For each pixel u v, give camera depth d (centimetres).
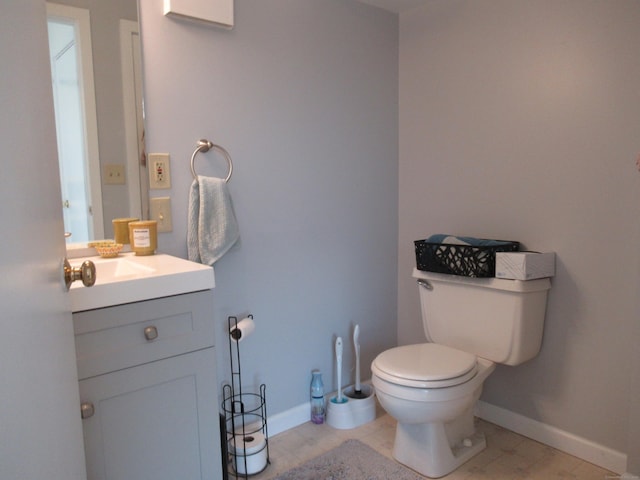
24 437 52
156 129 165
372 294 242
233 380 191
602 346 176
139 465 119
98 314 110
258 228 195
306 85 205
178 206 172
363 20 225
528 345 183
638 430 160
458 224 222
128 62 157
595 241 175
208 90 176
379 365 174
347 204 227
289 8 197
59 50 145
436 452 173
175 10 161
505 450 191
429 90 229
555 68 182
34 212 64
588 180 176
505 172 202
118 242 160
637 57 161
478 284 187
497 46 200
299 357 214
